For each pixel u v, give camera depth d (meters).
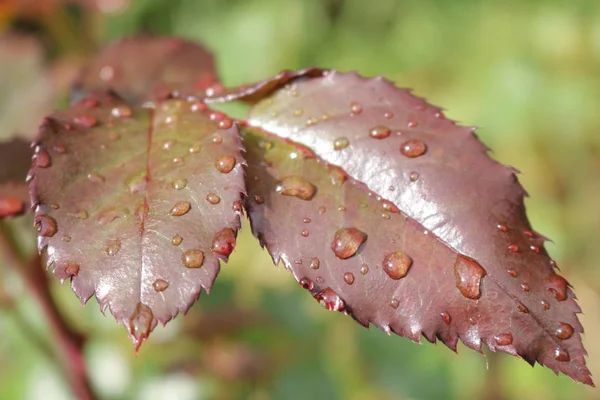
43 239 0.13
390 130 0.15
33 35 0.22
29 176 0.14
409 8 0.57
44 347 0.20
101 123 0.15
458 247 0.14
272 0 0.56
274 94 0.15
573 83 0.50
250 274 0.38
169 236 0.13
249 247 0.41
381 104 0.15
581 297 0.42
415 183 0.14
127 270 0.13
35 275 0.19
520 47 0.52
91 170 0.14
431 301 0.14
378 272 0.14
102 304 0.13
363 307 0.14
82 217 0.14
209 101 0.15
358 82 0.15
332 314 0.28
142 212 0.14
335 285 0.14
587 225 0.46
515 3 0.54
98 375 0.23
